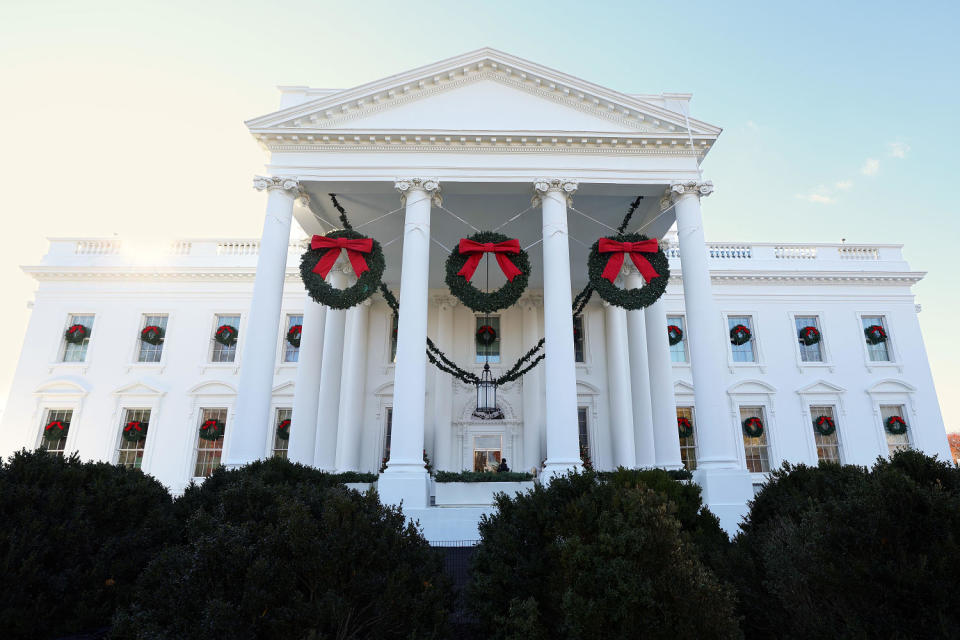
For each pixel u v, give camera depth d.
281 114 15.37
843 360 24.17
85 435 22.39
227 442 22.50
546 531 6.52
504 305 13.82
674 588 5.52
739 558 7.15
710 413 14.02
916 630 4.89
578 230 19.64
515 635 5.83
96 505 7.05
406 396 13.66
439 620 5.77
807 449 23.02
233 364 23.41
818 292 24.95
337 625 5.09
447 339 23.53
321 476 10.50
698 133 15.79
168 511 8.08
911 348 24.39
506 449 22.72
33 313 23.81
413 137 15.38
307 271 14.25
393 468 13.10
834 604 5.44
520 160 15.66
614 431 22.53
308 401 17.80
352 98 15.65
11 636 5.90
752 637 6.71
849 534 5.44
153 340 23.56
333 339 19.88
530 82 16.17
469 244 14.10
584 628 5.39
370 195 16.88
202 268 24.20
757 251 25.66
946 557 4.93
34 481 6.97
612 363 23.11
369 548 5.66
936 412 23.55
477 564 7.00
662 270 14.84
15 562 6.08
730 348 24.20
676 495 8.77
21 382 22.98
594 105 16.00
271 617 5.03
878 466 6.37
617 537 5.70
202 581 5.15
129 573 6.92
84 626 6.34
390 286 24.17
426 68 15.89
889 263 25.39
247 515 6.21
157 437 22.48
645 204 17.80
